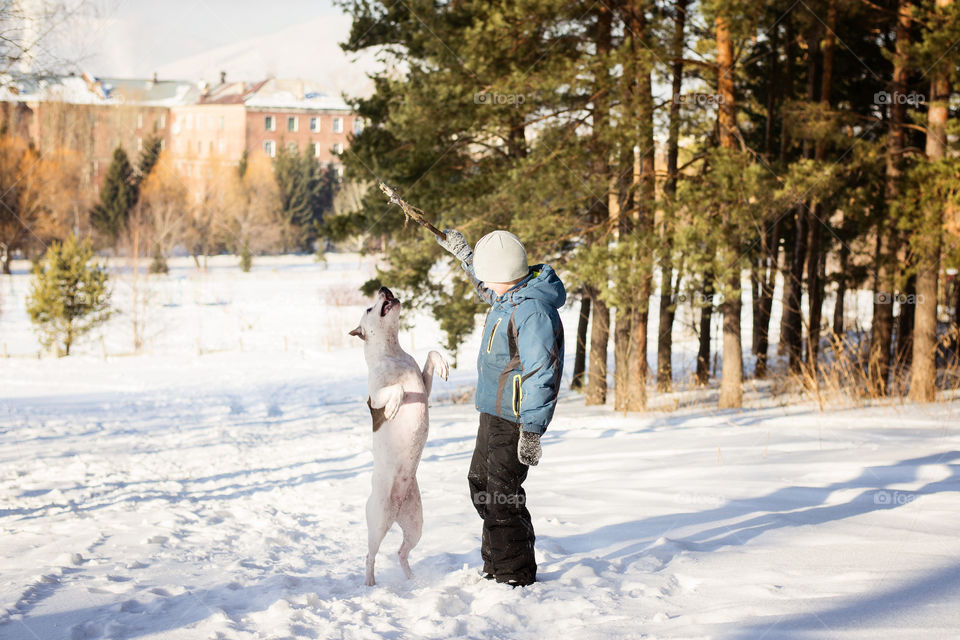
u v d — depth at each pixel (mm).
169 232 67688
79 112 71062
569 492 6223
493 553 3629
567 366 27016
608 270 13609
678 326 32906
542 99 13945
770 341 29125
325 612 3404
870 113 20781
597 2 13562
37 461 10031
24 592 3766
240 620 3318
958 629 2621
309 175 85062
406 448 3932
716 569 3590
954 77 12664
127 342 37375
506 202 14773
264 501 6934
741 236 13828
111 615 3436
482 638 2928
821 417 11023
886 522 4328
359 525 5793
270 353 33781
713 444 8492
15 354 33906
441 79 14609
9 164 55844
